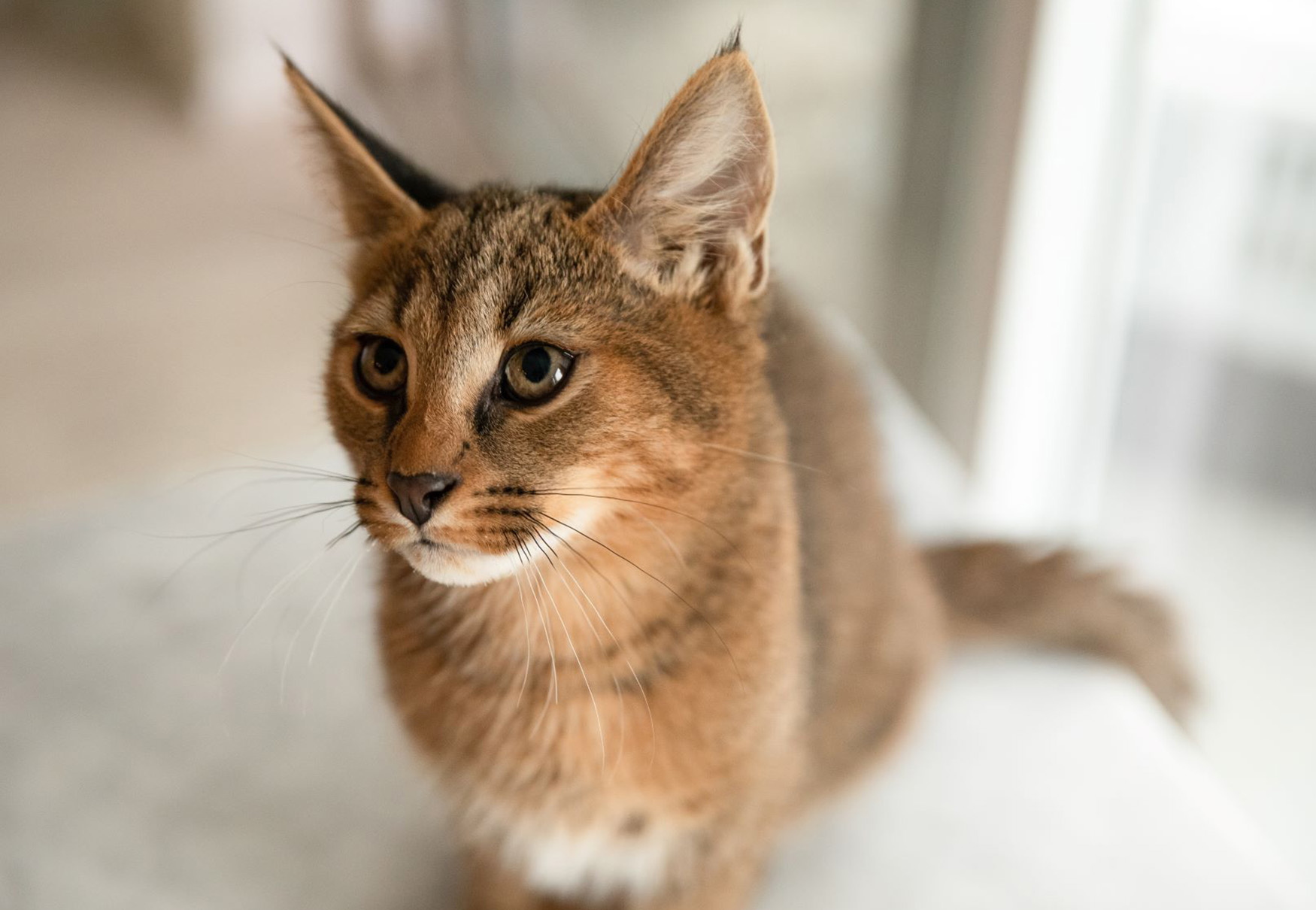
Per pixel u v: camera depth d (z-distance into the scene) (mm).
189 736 547
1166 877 501
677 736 435
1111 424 659
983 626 571
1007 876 501
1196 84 579
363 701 562
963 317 665
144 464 851
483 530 392
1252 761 595
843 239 779
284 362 955
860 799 526
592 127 1048
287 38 1288
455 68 1281
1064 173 607
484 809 467
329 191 456
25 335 986
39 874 500
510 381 399
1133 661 579
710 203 411
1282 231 555
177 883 500
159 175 1204
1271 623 588
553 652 428
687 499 416
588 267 407
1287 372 564
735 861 466
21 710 553
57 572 613
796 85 744
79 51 1453
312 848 514
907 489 642
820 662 472
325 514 643
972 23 636
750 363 425
